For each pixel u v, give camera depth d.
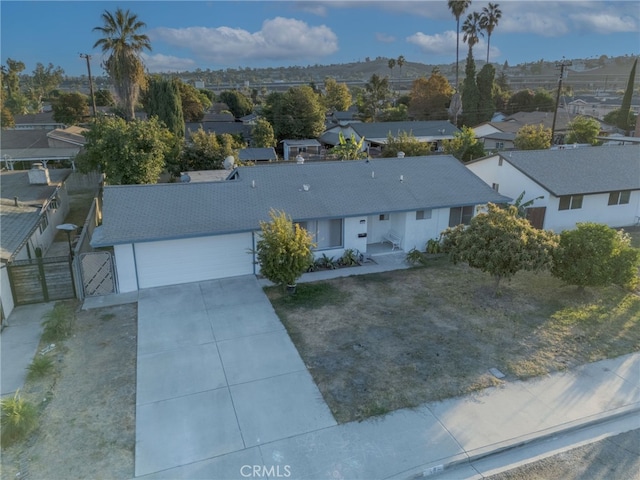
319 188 19.84
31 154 41.12
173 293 15.73
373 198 19.53
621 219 24.86
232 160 31.72
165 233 15.75
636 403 10.13
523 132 43.28
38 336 12.78
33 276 14.62
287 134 64.19
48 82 131.62
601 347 12.44
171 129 49.97
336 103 109.25
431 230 20.27
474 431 9.18
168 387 10.53
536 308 14.80
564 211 23.27
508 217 14.80
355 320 13.88
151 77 49.78
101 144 27.02
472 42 81.06
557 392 10.46
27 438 8.88
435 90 79.81
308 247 15.38
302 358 11.76
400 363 11.54
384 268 18.30
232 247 16.88
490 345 12.48
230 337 12.82
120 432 9.07
